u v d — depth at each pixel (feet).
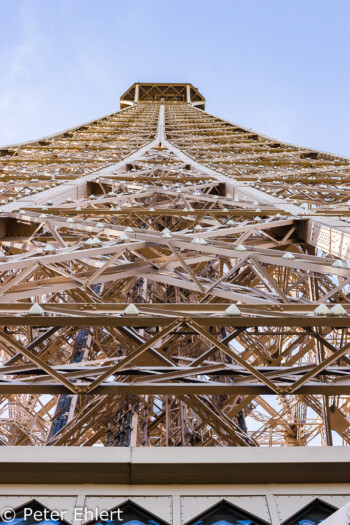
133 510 22.00
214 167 122.83
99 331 82.02
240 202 73.56
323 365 29.99
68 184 90.48
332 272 37.11
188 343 69.97
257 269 39.24
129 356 29.76
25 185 91.09
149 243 45.73
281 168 127.34
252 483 23.18
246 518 21.65
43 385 30.45
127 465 22.86
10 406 83.87
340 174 116.57
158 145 175.22
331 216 58.80
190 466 22.90
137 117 292.40
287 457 23.21
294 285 46.42
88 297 46.32
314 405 60.44
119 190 99.14
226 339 34.45
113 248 44.21
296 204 72.49
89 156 149.28
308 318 28.86
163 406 62.49
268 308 33.14
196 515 21.30
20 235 62.90
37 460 22.81
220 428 47.39
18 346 28.76
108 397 42.11
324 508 22.04
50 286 40.19
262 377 29.73
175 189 82.28
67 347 85.46
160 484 23.11
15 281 38.68
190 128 247.09
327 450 23.85
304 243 57.82
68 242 63.87
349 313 32.81
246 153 165.48
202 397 47.44
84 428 48.65
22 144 183.73
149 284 88.84
